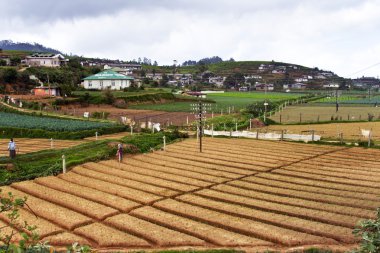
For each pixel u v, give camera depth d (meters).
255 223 21.33
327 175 32.19
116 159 38.69
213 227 20.95
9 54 164.75
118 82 125.44
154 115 78.50
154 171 33.66
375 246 10.61
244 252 17.64
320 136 49.19
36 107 76.38
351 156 40.25
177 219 22.03
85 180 30.25
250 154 41.25
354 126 64.25
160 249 18.33
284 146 46.34
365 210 23.27
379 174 32.47
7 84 101.62
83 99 92.94
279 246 18.56
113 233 20.00
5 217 21.61
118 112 83.06
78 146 40.97
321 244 18.56
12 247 8.60
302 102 117.62
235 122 64.25
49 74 116.44
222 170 34.09
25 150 42.50
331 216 22.14
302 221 21.45
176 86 175.38
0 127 55.00
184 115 79.00
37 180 30.03
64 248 18.28
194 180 30.61
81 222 21.30
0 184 29.25
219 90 182.50
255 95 145.88
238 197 26.14
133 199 25.61
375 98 140.50
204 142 48.97
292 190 27.81
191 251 17.70
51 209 23.28
